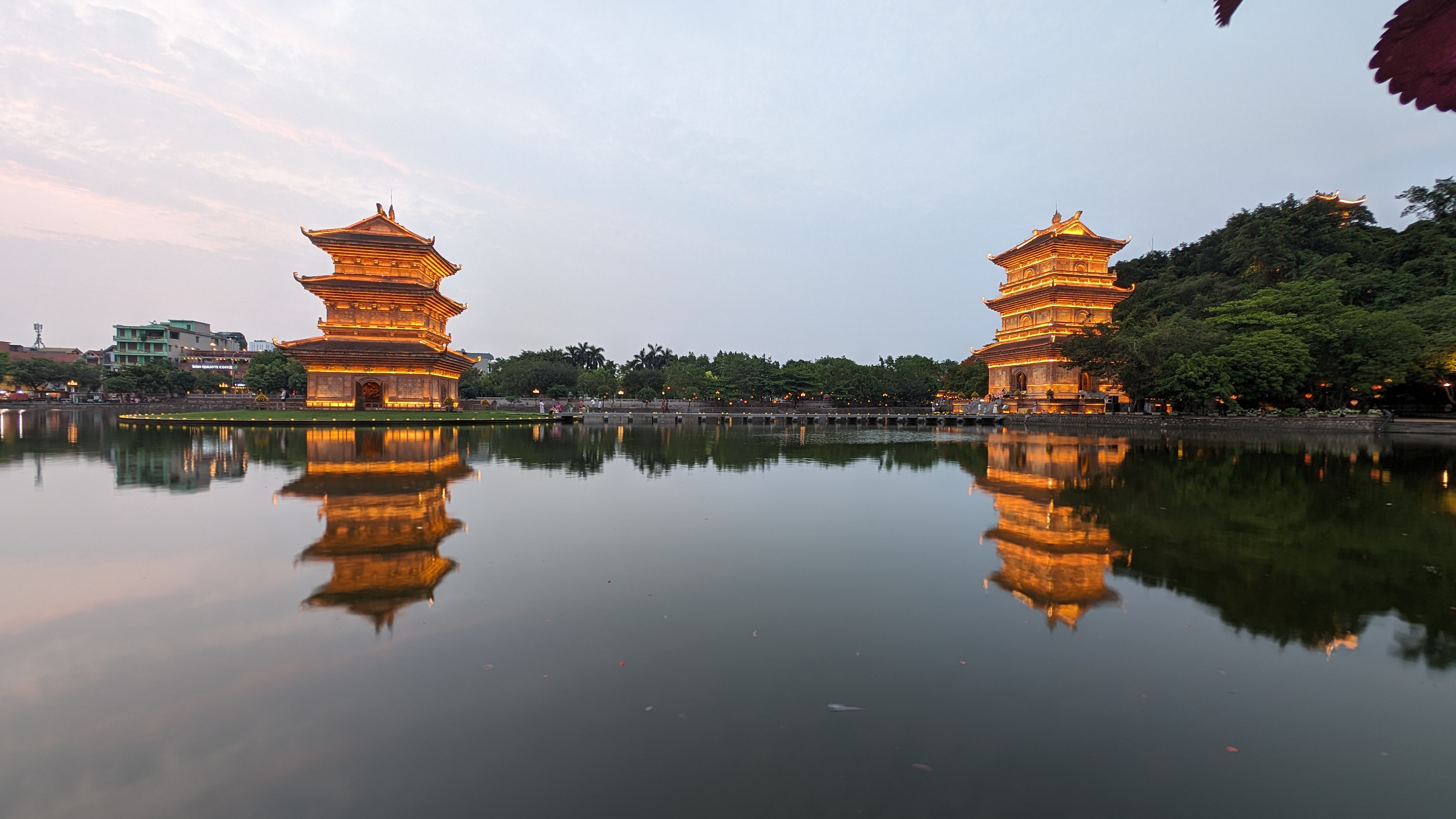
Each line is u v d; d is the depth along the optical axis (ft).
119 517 40.65
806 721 16.16
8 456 76.54
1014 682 18.43
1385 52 10.37
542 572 29.14
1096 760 14.61
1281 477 62.90
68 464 68.95
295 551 32.40
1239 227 248.32
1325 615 23.97
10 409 250.98
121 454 80.48
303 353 176.96
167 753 14.38
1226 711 16.87
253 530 37.24
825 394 329.11
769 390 322.75
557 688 17.74
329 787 13.26
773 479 62.39
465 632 21.75
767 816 12.41
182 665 18.88
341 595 25.54
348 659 19.42
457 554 32.30
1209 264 254.68
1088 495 52.08
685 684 18.12
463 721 15.92
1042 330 198.18
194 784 13.25
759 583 27.78
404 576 28.17
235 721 15.81
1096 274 201.77
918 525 40.27
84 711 16.15
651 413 264.52
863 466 73.87
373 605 24.32
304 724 15.66
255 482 56.49
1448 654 20.48
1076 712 16.75
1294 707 17.08
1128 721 16.34
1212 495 52.01
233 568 29.25
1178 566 30.63
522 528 38.65
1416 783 13.82
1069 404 187.93
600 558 31.65
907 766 14.29
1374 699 17.54
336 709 16.43
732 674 18.79
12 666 18.72
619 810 12.58
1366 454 88.84
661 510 44.98
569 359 456.04
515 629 22.08
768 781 13.60
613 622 22.89
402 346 182.29
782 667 19.27
